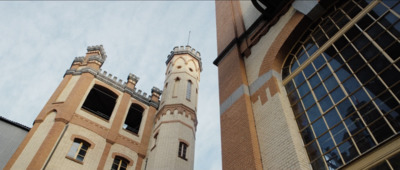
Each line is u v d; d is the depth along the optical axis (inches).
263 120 386.6
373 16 350.3
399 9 322.7
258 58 482.0
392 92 276.7
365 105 292.5
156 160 846.5
